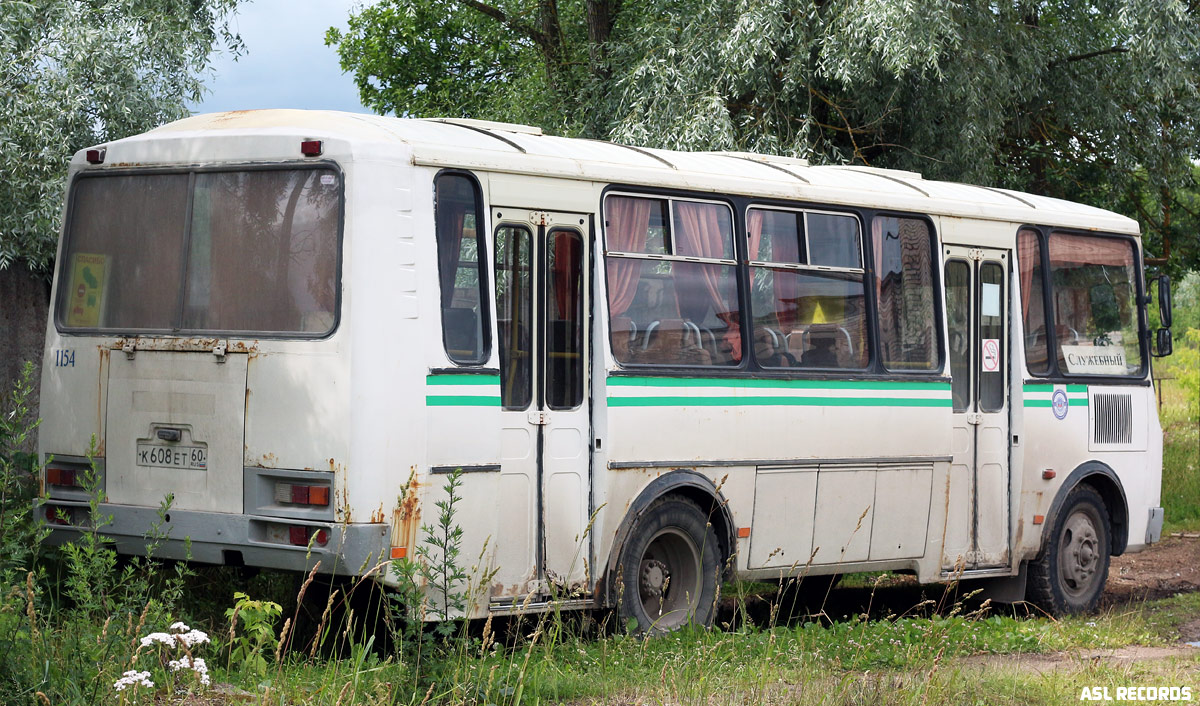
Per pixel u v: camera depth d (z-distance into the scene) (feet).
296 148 25.98
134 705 19.85
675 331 30.37
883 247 35.35
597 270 28.81
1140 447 41.86
